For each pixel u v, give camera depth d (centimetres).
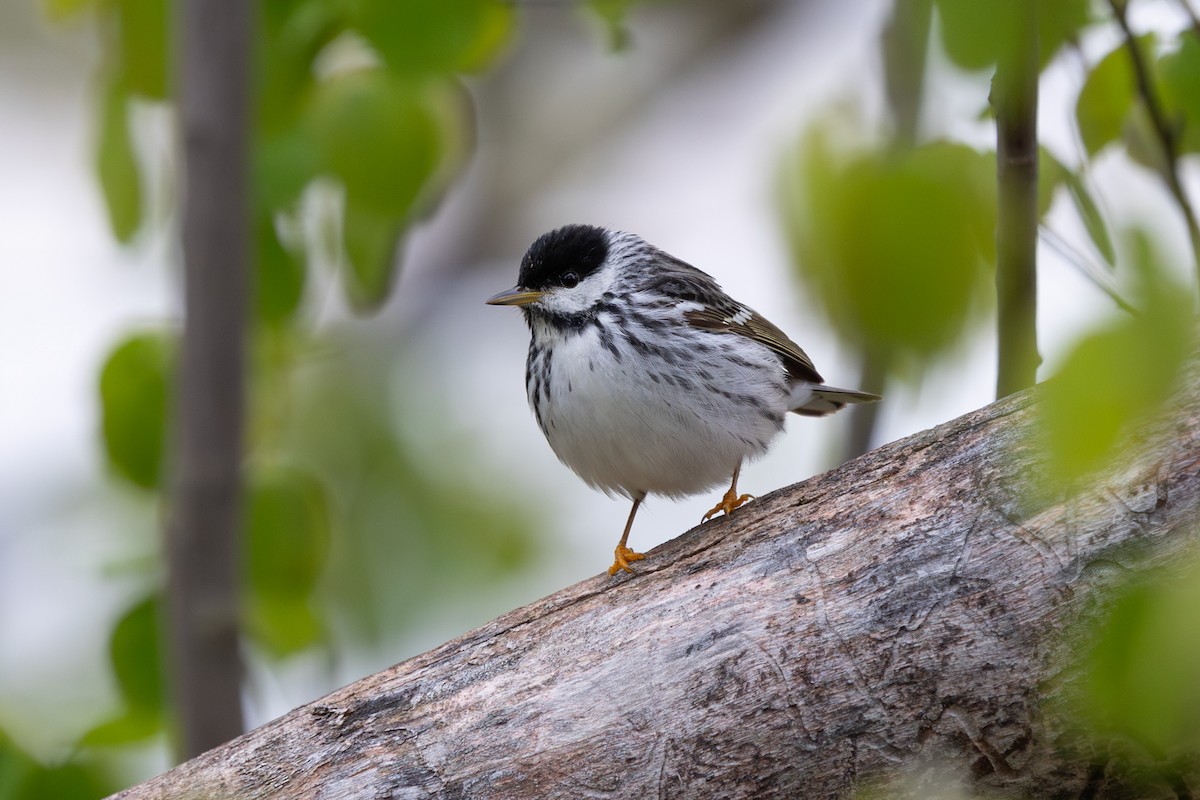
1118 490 677
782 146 660
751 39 1845
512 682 765
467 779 748
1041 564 691
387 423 1577
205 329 952
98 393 1009
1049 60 822
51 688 1427
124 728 973
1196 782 654
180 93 949
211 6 934
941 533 722
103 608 1477
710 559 775
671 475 1052
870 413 1177
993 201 620
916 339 592
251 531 1045
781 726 719
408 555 1516
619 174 1927
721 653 739
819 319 616
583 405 1027
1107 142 892
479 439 1595
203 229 947
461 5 945
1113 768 667
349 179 981
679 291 1071
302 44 977
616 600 779
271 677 1237
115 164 961
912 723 702
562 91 1952
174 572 966
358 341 1644
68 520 1625
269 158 984
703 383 1013
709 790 723
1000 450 729
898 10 697
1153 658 454
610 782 735
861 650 714
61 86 2006
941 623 704
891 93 696
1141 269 405
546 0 1116
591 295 1047
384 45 947
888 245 591
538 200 1955
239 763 778
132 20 980
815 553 748
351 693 787
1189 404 661
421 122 975
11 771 903
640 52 1892
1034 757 685
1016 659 688
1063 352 414
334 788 759
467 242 1947
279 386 1142
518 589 1514
